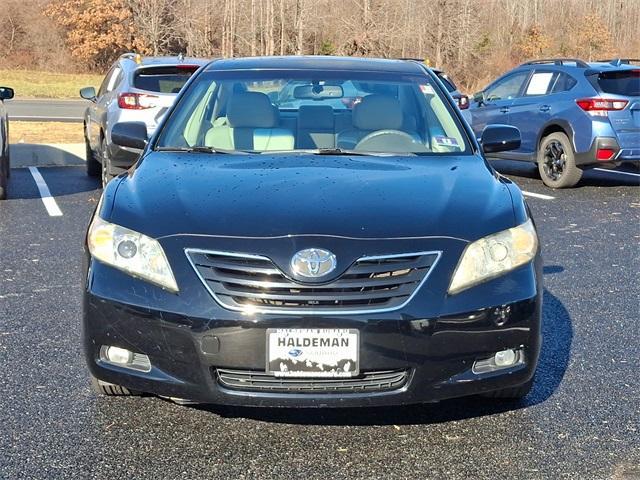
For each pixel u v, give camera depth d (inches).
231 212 146.4
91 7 1979.6
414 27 1984.5
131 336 139.6
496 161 590.2
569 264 280.7
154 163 175.0
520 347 143.5
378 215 145.9
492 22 2229.3
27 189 421.7
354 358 134.9
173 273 138.9
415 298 136.9
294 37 2059.5
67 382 171.0
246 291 136.3
